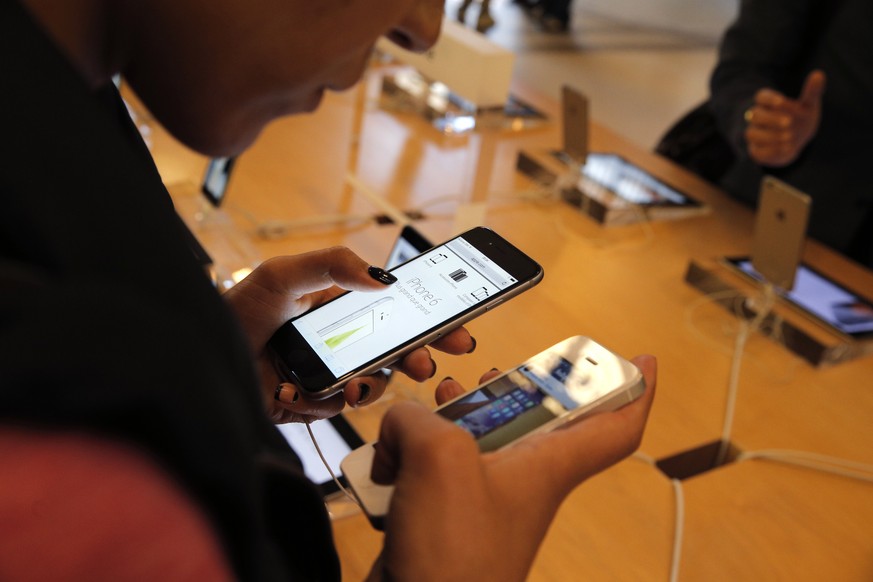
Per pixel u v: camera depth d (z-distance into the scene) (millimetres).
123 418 224
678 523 1028
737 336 1441
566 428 545
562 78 5039
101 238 265
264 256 1454
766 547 1026
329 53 412
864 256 2020
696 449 1185
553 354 612
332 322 755
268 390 766
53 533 218
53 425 210
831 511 1097
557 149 2045
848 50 1969
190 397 237
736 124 1979
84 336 216
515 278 771
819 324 1465
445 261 806
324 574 456
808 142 1935
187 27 387
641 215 1760
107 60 405
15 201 247
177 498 240
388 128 2035
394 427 441
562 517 1030
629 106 4785
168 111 433
